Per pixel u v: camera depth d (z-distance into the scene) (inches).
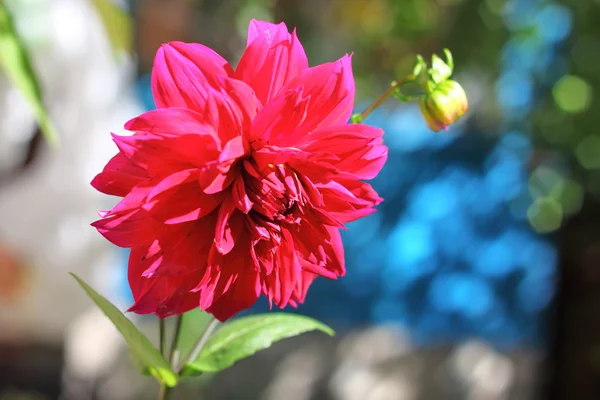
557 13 47.0
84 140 39.9
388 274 53.6
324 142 19.7
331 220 19.7
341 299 53.8
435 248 53.4
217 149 19.2
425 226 53.5
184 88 19.4
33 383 45.8
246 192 19.7
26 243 40.6
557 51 47.5
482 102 51.8
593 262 51.1
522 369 53.4
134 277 19.6
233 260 19.8
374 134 19.7
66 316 44.1
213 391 53.1
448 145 53.2
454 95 21.9
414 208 53.6
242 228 19.9
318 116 19.9
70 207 41.1
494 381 53.2
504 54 48.0
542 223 50.5
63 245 41.2
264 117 19.2
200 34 54.4
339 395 53.2
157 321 50.6
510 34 46.9
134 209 19.1
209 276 19.4
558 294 52.7
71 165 39.9
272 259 19.9
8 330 43.9
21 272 41.4
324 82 19.6
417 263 53.5
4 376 45.3
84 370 48.5
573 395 52.2
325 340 53.9
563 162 49.3
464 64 47.9
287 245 20.1
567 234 52.1
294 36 19.6
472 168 52.9
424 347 53.6
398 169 53.8
